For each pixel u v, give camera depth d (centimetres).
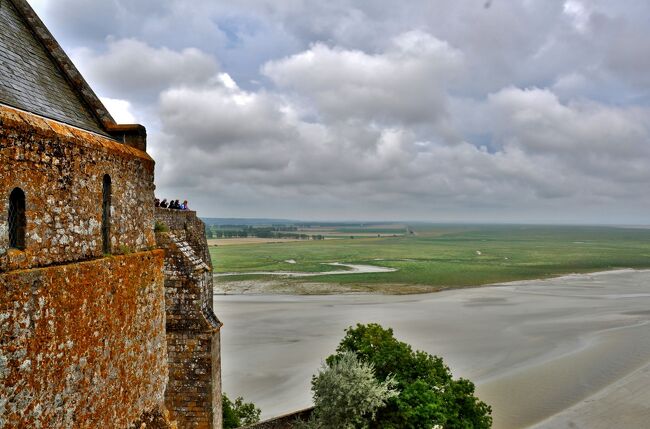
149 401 1097
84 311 809
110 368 902
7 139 637
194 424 1563
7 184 638
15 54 968
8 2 1081
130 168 1043
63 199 774
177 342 1571
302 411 2452
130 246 1042
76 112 1073
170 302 1573
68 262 786
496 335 5256
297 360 4234
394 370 2364
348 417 2141
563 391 3597
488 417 2292
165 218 1658
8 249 643
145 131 1184
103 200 936
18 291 643
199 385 1568
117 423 928
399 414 2133
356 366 2250
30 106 871
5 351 620
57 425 727
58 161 759
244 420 2539
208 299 1730
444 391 2255
